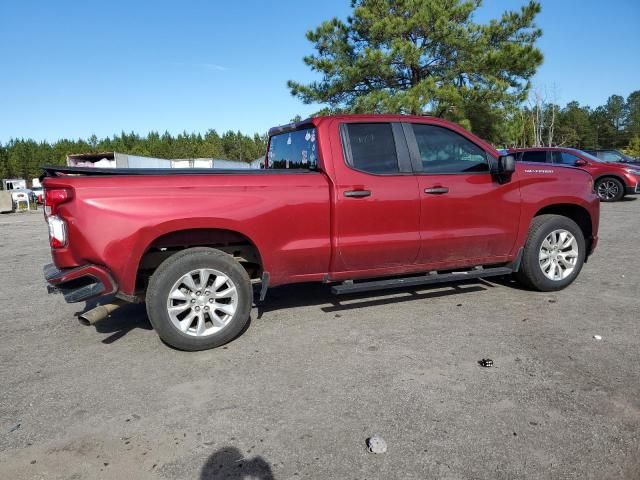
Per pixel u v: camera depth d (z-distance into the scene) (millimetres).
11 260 8930
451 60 22422
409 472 2375
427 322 4449
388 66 21266
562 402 2969
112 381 3438
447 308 4844
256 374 3482
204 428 2809
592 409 2883
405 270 4707
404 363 3584
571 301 4977
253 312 4883
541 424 2744
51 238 3746
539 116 44031
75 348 4094
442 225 4699
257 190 4035
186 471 2436
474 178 4836
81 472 2443
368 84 23203
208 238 4133
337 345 3971
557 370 3398
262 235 4051
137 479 2383
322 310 4891
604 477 2312
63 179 3623
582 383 3203
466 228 4809
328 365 3592
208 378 3445
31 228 15875
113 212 3637
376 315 4695
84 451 2617
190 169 4164
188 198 3816
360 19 21984
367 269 4539
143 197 3713
